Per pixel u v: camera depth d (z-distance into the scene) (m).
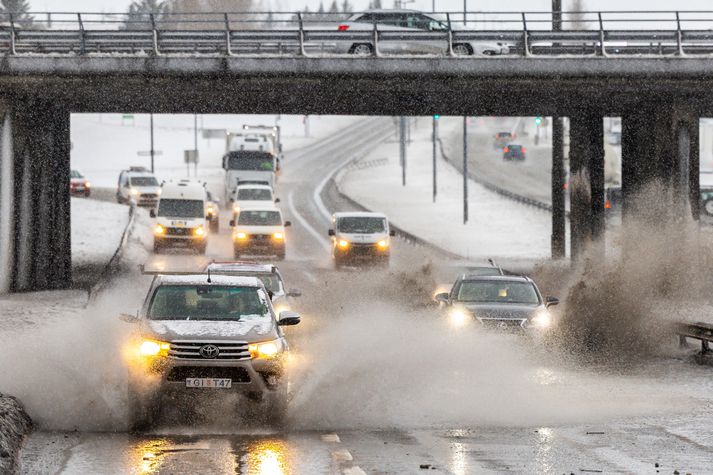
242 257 144.12
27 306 90.25
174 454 33.69
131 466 31.58
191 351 37.94
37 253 112.50
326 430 39.09
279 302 61.25
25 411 39.44
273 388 38.34
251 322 39.88
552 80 107.94
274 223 145.62
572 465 32.31
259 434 38.12
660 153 115.88
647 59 106.50
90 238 162.88
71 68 105.19
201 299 41.41
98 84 107.25
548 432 38.78
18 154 110.31
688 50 108.50
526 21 108.00
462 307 60.97
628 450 34.97
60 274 115.00
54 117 116.25
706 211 146.62
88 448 34.78
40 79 105.62
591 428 39.66
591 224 130.88
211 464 31.94
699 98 115.38
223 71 106.25
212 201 179.88
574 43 114.88
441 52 111.06
